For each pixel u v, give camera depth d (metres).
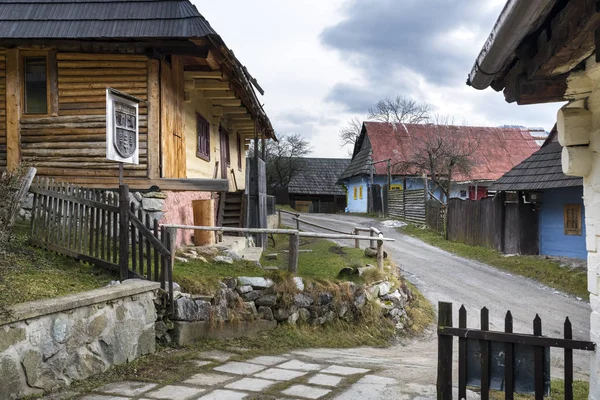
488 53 3.65
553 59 3.29
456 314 10.60
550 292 12.67
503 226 17.42
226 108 14.80
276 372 5.60
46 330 4.61
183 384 5.04
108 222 6.81
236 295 7.51
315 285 8.27
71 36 8.70
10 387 4.20
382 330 8.88
